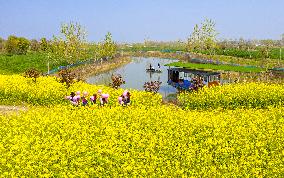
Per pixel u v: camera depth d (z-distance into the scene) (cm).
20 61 9938
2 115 3100
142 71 9281
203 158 1986
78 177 1800
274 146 2236
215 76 5144
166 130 2530
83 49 10831
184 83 5288
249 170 1870
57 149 2098
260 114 2955
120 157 2002
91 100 3481
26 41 13375
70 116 2903
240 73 6575
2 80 4566
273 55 10469
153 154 2094
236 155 2098
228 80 6356
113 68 10256
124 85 6875
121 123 2680
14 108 3669
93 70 9056
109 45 11594
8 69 8538
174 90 5553
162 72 8956
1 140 2323
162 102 4222
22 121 2792
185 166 1934
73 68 8825
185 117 2845
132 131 2472
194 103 3822
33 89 3997
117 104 3444
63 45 9825
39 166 1873
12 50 13000
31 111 3122
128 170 1836
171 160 2008
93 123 2716
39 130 2489
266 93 3869
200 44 13050
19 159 1939
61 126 2628
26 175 1814
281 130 2534
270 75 6259
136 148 2189
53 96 3894
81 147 2120
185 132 2488
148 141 2264
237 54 11225
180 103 4066
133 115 2888
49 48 10681
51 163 1939
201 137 2425
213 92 3919
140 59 13862
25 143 2208
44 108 3488
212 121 2766
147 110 3150
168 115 2944
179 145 2183
